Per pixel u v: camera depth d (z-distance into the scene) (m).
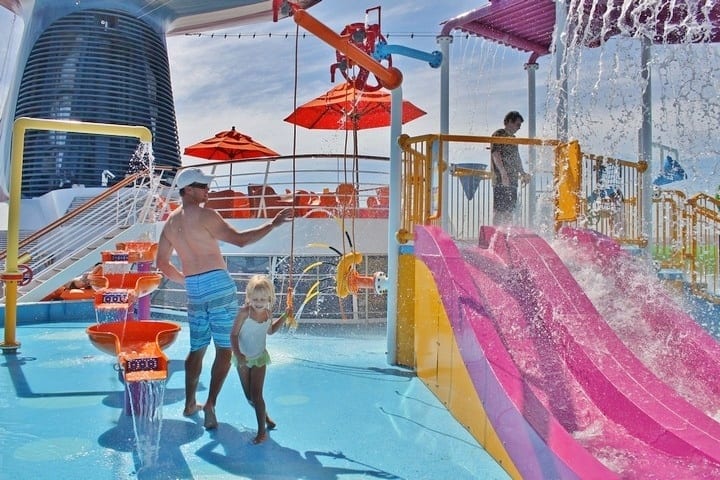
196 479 3.82
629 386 4.40
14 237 8.27
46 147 29.02
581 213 7.43
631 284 6.42
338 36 5.97
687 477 3.39
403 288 7.29
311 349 8.34
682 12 6.94
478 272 5.98
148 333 5.59
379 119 13.79
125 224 13.27
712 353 5.18
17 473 3.90
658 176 10.09
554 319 5.23
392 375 6.78
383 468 4.01
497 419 4.08
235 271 11.21
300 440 4.61
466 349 4.86
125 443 4.52
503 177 7.95
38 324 10.52
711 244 10.53
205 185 5.35
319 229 10.88
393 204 7.44
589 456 3.08
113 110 30.16
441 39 8.69
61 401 5.69
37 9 31.39
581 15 7.23
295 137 5.45
